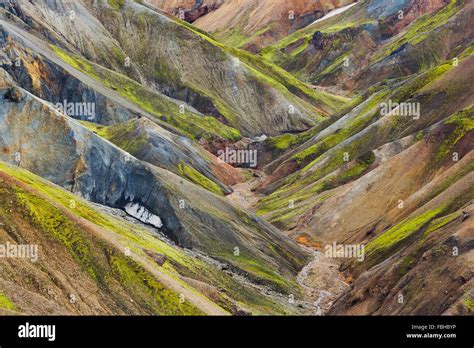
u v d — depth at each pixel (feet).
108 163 316.81
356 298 246.68
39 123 314.96
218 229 310.04
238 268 287.69
